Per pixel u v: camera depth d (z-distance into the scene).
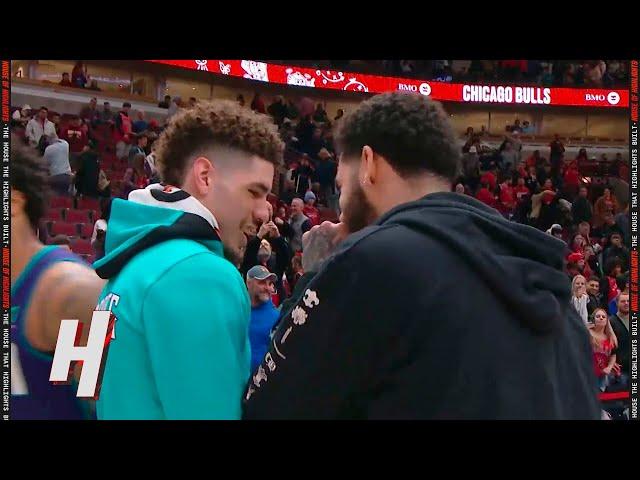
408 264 0.75
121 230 1.00
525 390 0.75
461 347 0.73
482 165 14.55
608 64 16.22
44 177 1.27
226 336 0.90
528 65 16.08
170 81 14.21
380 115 0.91
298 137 13.62
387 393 0.76
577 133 16.72
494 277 0.76
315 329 0.79
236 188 1.03
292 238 9.62
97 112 12.17
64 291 1.13
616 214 13.61
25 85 11.72
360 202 0.93
